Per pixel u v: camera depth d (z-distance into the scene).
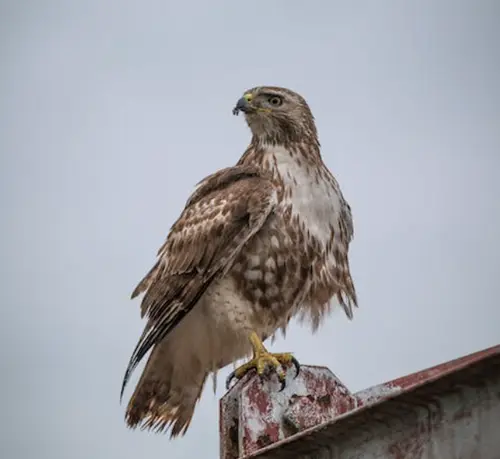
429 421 6.91
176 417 13.61
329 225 13.56
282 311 13.49
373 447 7.27
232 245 13.28
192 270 13.45
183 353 13.52
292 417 9.13
